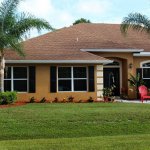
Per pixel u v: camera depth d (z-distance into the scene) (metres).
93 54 31.06
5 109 20.91
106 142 13.37
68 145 12.91
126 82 33.06
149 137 14.55
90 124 17.83
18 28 25.44
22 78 28.50
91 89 29.22
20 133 16.52
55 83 28.78
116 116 19.09
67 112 19.86
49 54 29.31
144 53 33.38
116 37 34.66
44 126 17.36
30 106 23.03
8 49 27.06
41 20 25.84
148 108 22.03
